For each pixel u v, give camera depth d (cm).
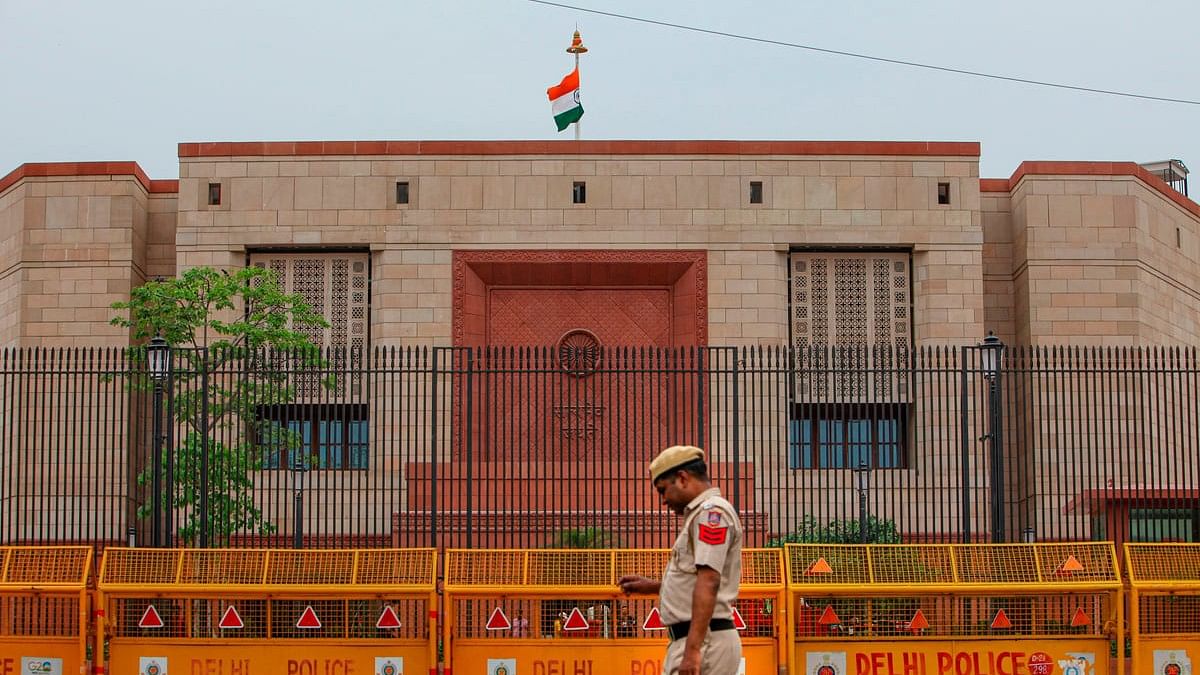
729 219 3306
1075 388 3303
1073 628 1708
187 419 2367
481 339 3294
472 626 1689
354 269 3328
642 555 1694
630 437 3209
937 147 3334
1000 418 1958
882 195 3322
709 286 3288
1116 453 3278
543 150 3316
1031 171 3384
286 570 1698
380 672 1680
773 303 3281
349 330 3306
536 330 3303
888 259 3350
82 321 3306
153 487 1920
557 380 3219
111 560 1698
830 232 3306
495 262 3284
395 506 3105
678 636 1070
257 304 3019
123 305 2906
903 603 1700
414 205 3297
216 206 3303
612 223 3303
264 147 3309
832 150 3325
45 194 3350
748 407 3212
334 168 3309
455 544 2744
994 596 1692
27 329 3306
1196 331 3694
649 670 1656
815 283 3338
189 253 3288
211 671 1683
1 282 3428
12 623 1719
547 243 3294
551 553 1694
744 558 1678
